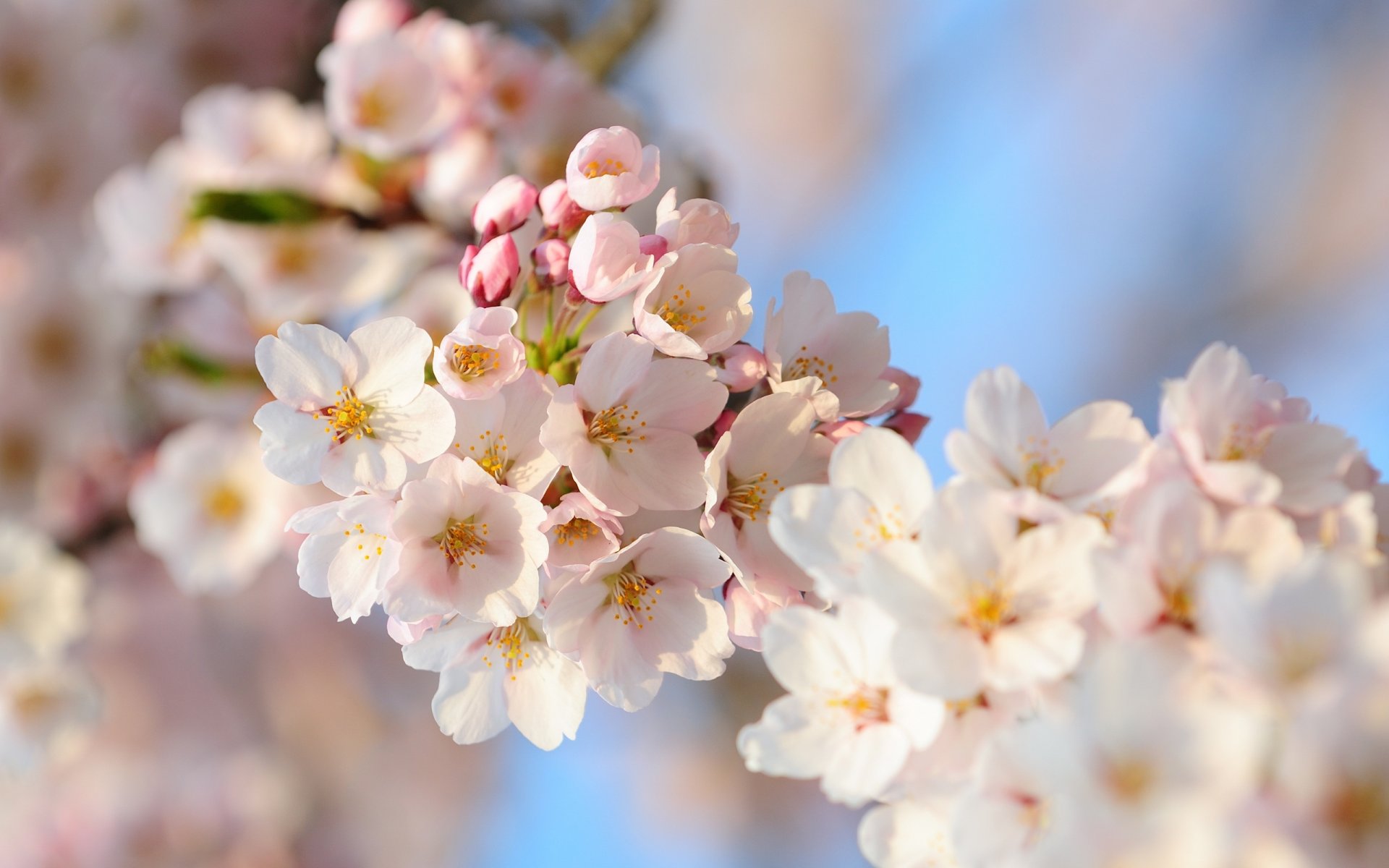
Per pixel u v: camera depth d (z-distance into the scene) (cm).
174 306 93
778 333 74
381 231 88
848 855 165
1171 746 67
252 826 135
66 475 98
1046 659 69
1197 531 69
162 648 144
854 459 71
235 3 106
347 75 86
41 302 98
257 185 87
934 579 70
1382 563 70
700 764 168
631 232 73
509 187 75
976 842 68
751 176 175
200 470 94
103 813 127
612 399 73
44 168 104
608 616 73
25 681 95
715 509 72
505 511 72
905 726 70
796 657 71
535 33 96
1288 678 67
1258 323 162
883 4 171
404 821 158
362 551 72
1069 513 70
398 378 72
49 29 105
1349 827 66
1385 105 158
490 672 74
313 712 155
